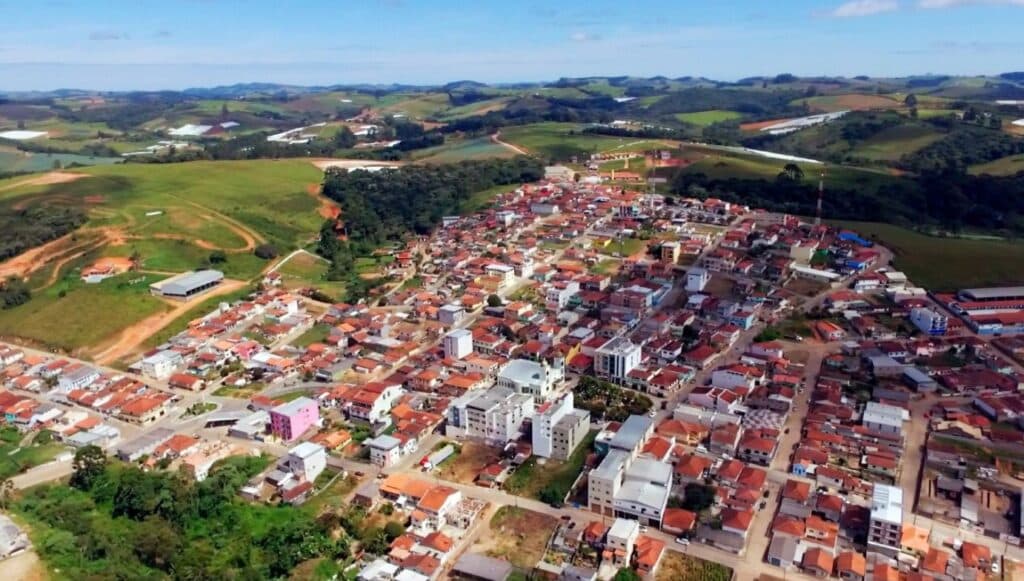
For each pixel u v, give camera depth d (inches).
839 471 6378.0
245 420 7775.6
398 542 5664.4
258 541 5713.6
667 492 6023.6
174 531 5821.9
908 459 6653.5
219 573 5206.7
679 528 5713.6
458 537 5802.2
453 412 7406.5
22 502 6220.5
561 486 6427.2
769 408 7583.7
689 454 6786.4
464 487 6515.8
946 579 5064.0
